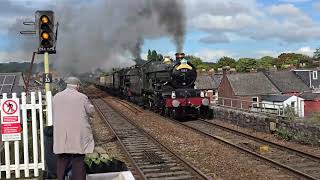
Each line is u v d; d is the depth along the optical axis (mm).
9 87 22938
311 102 46125
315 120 15711
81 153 5660
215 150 13617
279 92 53188
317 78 60812
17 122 7992
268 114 18719
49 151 6859
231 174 10352
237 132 17188
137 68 33156
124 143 15250
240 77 54625
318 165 11281
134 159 12273
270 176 10078
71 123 5633
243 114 19703
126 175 5844
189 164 10867
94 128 20219
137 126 19766
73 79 5875
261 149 13430
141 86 30953
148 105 29438
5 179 7922
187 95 22984
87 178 5914
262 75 55438
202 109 23828
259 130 18203
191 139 15977
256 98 52438
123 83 43156
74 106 5672
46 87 10273
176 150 13836
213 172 10602
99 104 37500
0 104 7922
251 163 11594
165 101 23125
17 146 8016
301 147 14305
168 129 18969
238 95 52156
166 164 11516
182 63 23812
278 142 15523
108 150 13992
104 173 6051
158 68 25578
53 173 6887
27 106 8047
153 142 15359
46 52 10289
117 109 30969
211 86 61406
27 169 8055
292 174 10117
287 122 15969
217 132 18078
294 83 55969
